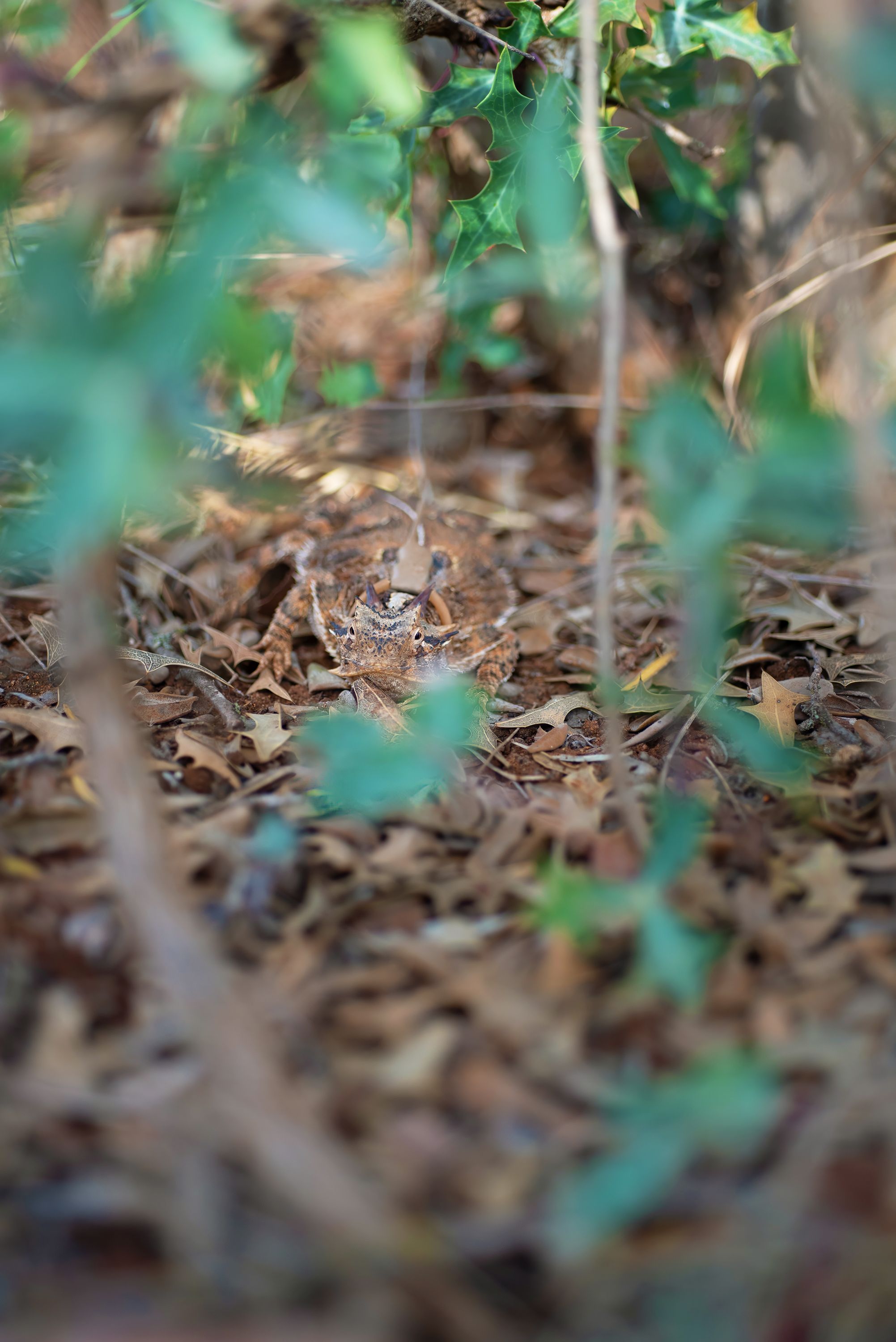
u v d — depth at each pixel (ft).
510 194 2.60
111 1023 2.33
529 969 2.36
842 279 2.38
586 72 2.33
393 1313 2.05
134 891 2.25
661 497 2.34
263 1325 2.01
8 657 2.62
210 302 2.15
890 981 2.35
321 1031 2.33
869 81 2.27
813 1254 2.17
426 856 2.43
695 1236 2.19
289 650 2.69
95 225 2.34
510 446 3.04
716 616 2.34
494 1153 2.29
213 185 2.40
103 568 2.31
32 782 2.45
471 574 2.75
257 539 2.82
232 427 2.81
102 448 1.90
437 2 2.62
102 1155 2.28
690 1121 2.21
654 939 2.31
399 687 2.64
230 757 2.52
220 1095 2.15
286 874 2.40
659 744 2.57
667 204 2.91
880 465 2.32
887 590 2.35
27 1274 2.14
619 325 2.32
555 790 2.51
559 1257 2.11
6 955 2.35
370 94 2.53
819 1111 2.29
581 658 2.69
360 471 2.93
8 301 2.42
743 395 2.86
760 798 2.49
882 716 2.56
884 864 2.41
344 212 2.19
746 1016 2.34
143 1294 2.10
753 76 2.83
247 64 2.40
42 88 2.50
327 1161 2.04
